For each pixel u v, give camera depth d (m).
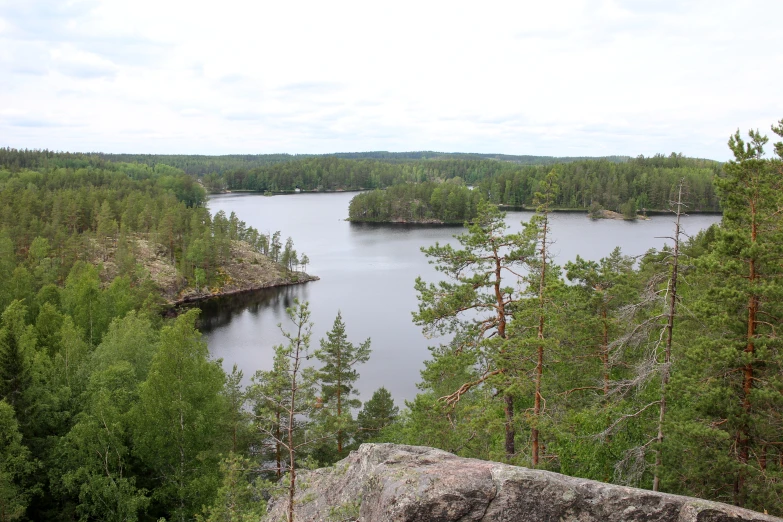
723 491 16.58
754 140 16.45
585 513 11.45
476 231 21.14
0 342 27.17
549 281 19.81
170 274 104.31
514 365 19.58
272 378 13.27
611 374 23.77
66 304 52.66
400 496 11.55
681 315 17.47
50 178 165.00
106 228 104.06
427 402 21.03
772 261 15.75
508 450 20.66
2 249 77.19
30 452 24.69
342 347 36.44
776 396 14.56
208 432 27.70
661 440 17.30
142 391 26.84
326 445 33.38
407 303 93.81
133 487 24.66
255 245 133.88
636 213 180.75
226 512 18.23
